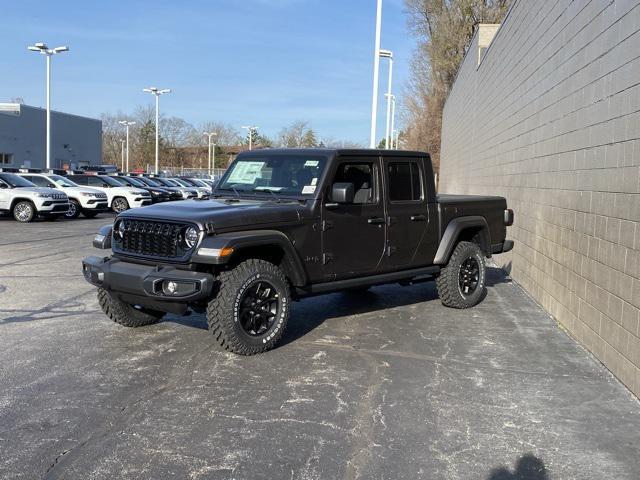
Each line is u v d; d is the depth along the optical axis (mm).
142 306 5797
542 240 8273
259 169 6695
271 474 3482
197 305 5648
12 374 5062
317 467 3570
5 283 9078
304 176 6309
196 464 3584
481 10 47594
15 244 14070
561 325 7062
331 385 4910
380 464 3617
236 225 5449
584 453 3814
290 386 4871
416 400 4625
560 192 7441
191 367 5293
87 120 60281
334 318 7203
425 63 54719
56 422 4133
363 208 6508
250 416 4277
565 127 7348
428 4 51594
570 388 4965
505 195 11828
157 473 3477
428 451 3797
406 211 6961
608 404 4633
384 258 6777
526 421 4281
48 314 7156
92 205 22656
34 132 52062
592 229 6098
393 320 7133
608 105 5816
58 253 12516
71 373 5098
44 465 3545
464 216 7758
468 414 4379
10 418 4191
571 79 7180
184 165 94375
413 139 56625
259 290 5676
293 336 6355
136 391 4715
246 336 5523
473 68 19984
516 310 7852
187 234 5332
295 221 5867
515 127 10867
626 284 5121
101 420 4176
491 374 5266
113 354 5637
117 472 3480
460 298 7688
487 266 11969
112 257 5859
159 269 5359
